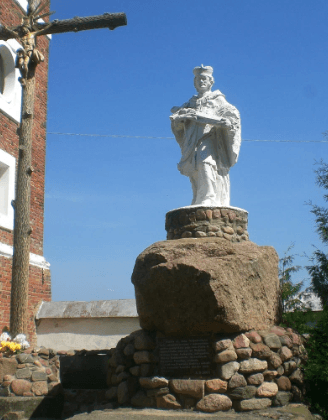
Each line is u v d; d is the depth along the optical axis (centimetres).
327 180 1576
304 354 916
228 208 1057
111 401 912
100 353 1052
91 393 960
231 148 1098
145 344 911
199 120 1096
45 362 997
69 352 1084
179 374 875
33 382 968
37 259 1630
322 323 988
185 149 1118
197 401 827
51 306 1557
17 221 1144
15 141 1608
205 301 856
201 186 1092
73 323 1512
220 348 848
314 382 911
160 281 888
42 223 1714
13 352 988
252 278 914
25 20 1185
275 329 912
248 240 1080
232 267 883
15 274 1114
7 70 1627
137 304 937
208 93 1153
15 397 949
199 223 1035
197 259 883
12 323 1095
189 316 875
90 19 1163
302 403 862
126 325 1460
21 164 1166
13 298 1105
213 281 848
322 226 1477
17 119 1616
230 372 835
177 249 911
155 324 916
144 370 894
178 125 1139
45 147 1780
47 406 948
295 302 1294
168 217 1088
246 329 878
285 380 862
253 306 905
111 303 1504
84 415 812
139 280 923
